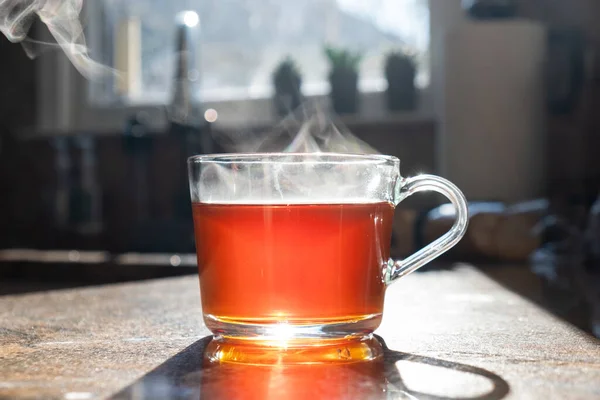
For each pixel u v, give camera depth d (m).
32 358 0.40
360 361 0.39
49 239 1.64
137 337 0.45
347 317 0.40
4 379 0.36
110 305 0.59
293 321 0.40
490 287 0.71
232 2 1.72
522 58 1.28
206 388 0.34
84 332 0.47
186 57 1.30
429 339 0.45
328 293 0.40
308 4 1.69
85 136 1.57
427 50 1.59
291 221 0.40
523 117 1.28
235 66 1.72
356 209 0.40
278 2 1.70
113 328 0.48
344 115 1.49
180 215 1.35
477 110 1.28
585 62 1.37
